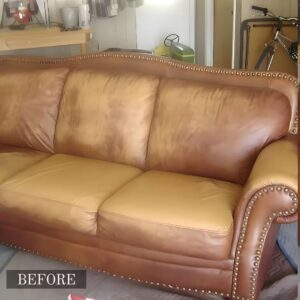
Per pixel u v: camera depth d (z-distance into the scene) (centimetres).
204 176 205
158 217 169
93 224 182
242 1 413
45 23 380
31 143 241
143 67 234
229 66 411
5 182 200
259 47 413
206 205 173
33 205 190
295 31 402
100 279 200
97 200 183
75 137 229
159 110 214
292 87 207
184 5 434
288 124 198
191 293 188
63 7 385
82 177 202
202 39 432
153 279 183
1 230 211
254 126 196
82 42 357
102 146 223
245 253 166
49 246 201
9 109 244
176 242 167
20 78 246
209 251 164
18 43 347
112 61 240
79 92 230
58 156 230
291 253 209
